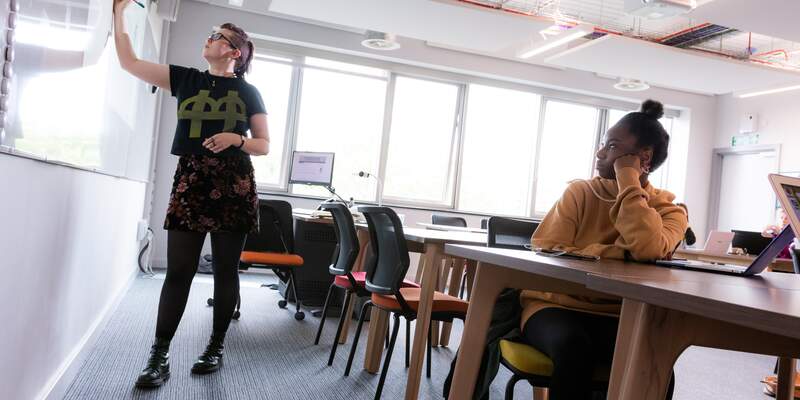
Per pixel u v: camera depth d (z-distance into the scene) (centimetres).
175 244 229
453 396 141
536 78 765
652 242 150
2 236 118
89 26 163
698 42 673
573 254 137
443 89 765
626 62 673
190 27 625
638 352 86
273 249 419
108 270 307
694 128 850
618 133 170
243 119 234
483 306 140
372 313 283
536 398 215
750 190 809
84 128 178
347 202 530
